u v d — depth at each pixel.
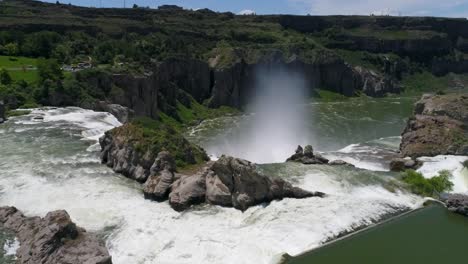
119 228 49.91
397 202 61.06
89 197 56.59
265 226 51.53
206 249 46.72
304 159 74.94
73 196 56.72
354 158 86.12
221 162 56.16
